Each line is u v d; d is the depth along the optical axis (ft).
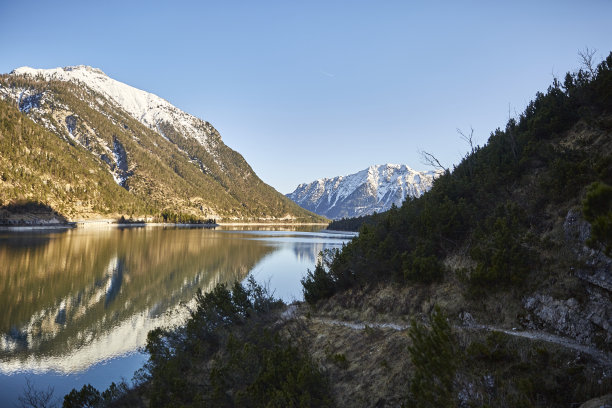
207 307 83.35
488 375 32.81
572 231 47.50
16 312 112.06
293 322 70.90
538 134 79.36
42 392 64.39
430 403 29.60
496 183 73.87
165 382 51.19
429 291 59.77
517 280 46.96
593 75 74.38
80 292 139.03
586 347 35.01
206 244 331.77
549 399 29.37
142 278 169.78
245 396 42.68
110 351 86.12
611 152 52.95
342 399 40.57
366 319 63.26
